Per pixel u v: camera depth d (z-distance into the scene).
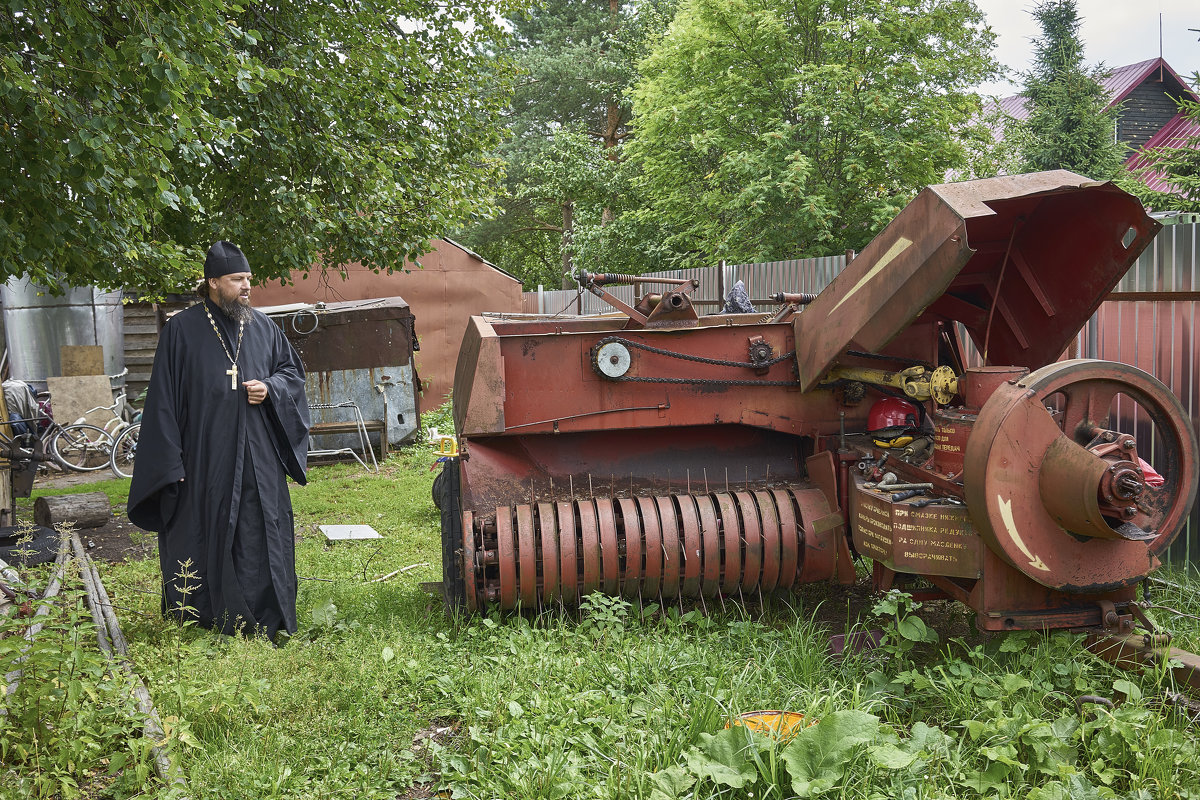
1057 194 4.03
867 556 4.10
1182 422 3.49
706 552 4.54
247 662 3.91
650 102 20.00
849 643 3.91
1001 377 3.73
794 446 5.12
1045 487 3.38
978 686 3.36
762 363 4.81
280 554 4.75
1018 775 2.85
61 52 4.70
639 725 3.36
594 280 5.10
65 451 12.21
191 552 4.67
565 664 3.92
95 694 3.22
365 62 8.49
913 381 4.16
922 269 3.73
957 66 16.55
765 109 17.78
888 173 16.66
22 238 5.05
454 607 4.71
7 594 4.37
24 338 13.91
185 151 5.73
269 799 2.92
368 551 6.78
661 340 4.85
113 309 14.55
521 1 10.52
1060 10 19.94
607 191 27.25
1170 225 5.19
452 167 10.21
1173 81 27.42
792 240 16.25
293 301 15.55
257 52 7.69
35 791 2.94
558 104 28.73
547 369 4.82
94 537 7.69
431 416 14.79
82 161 4.86
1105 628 3.57
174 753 3.03
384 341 11.67
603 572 4.54
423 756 3.33
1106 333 5.65
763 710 3.36
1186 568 4.96
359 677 3.80
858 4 16.78
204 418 4.66
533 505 4.77
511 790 2.98
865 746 2.87
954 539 3.61
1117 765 2.91
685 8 19.52
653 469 4.99
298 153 8.09
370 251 9.02
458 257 16.09
